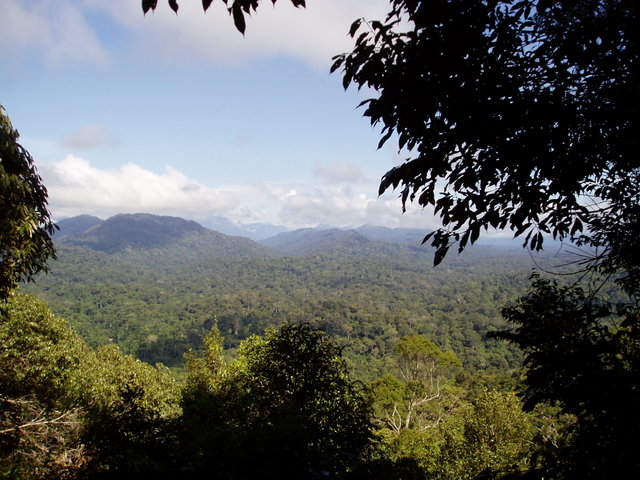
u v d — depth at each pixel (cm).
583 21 159
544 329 251
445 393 2361
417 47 169
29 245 458
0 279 453
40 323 962
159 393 1112
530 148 173
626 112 160
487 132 175
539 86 176
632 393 179
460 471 1080
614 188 233
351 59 195
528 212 200
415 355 2408
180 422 420
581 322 237
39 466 389
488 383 2894
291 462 353
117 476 302
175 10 138
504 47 169
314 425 591
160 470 304
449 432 1267
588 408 191
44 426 591
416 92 170
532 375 222
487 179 193
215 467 322
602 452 177
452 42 159
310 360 681
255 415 553
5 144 393
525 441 1067
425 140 194
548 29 169
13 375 752
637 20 147
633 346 209
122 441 344
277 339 722
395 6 182
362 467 509
